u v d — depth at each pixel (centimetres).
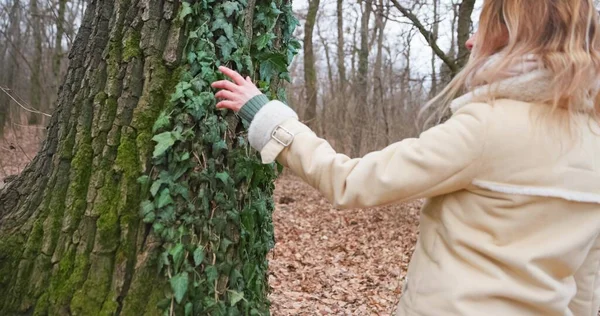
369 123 1112
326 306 418
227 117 168
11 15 1099
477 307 115
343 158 128
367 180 121
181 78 163
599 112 122
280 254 577
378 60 1391
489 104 116
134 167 162
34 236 170
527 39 114
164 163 160
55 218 169
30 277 166
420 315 123
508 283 115
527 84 113
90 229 162
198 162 161
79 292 157
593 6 116
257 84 179
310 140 131
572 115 113
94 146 167
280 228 705
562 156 113
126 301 155
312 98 1243
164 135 157
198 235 161
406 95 1138
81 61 188
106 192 162
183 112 160
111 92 168
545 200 113
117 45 172
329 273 517
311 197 931
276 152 134
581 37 112
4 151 696
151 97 164
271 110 136
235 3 167
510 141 112
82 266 159
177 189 158
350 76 1487
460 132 115
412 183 117
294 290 457
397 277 511
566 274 119
